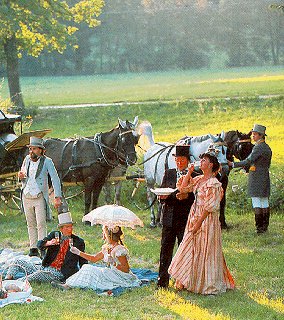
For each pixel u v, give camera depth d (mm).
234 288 12297
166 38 102750
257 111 43125
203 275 11945
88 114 47344
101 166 19297
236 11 100188
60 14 53781
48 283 12727
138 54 102688
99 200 22703
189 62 101750
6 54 52781
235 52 100375
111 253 12555
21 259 13312
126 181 23266
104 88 72812
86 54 101000
